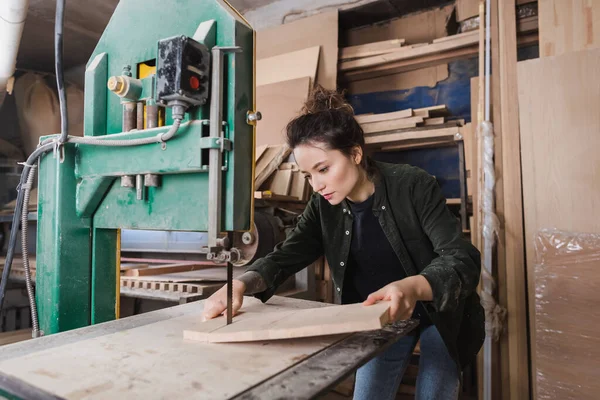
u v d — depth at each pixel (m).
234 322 0.93
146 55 0.93
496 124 2.23
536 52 2.47
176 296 1.79
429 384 1.17
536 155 2.12
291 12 3.36
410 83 2.96
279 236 2.25
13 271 2.62
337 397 2.42
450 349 1.13
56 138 0.98
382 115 2.66
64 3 0.86
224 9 0.84
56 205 0.99
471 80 2.39
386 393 1.23
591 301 1.87
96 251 1.04
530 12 2.28
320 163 1.04
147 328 0.94
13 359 0.71
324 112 1.05
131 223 0.96
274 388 0.61
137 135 0.88
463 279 0.92
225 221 0.82
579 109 2.04
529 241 2.11
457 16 2.57
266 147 2.76
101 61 0.98
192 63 0.78
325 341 0.85
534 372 2.04
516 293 2.12
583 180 2.01
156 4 0.92
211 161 0.80
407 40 3.09
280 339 0.86
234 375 0.65
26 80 4.03
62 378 0.63
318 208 1.34
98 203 1.02
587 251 1.90
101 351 0.76
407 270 1.20
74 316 1.02
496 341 2.14
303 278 2.48
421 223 1.14
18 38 1.87
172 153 0.84
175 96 0.77
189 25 0.87
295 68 3.01
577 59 2.06
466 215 2.34
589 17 2.09
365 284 1.33
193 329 0.86
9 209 3.54
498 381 2.13
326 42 2.98
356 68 2.94
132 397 0.56
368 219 1.22
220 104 0.81
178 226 0.88
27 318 3.53
